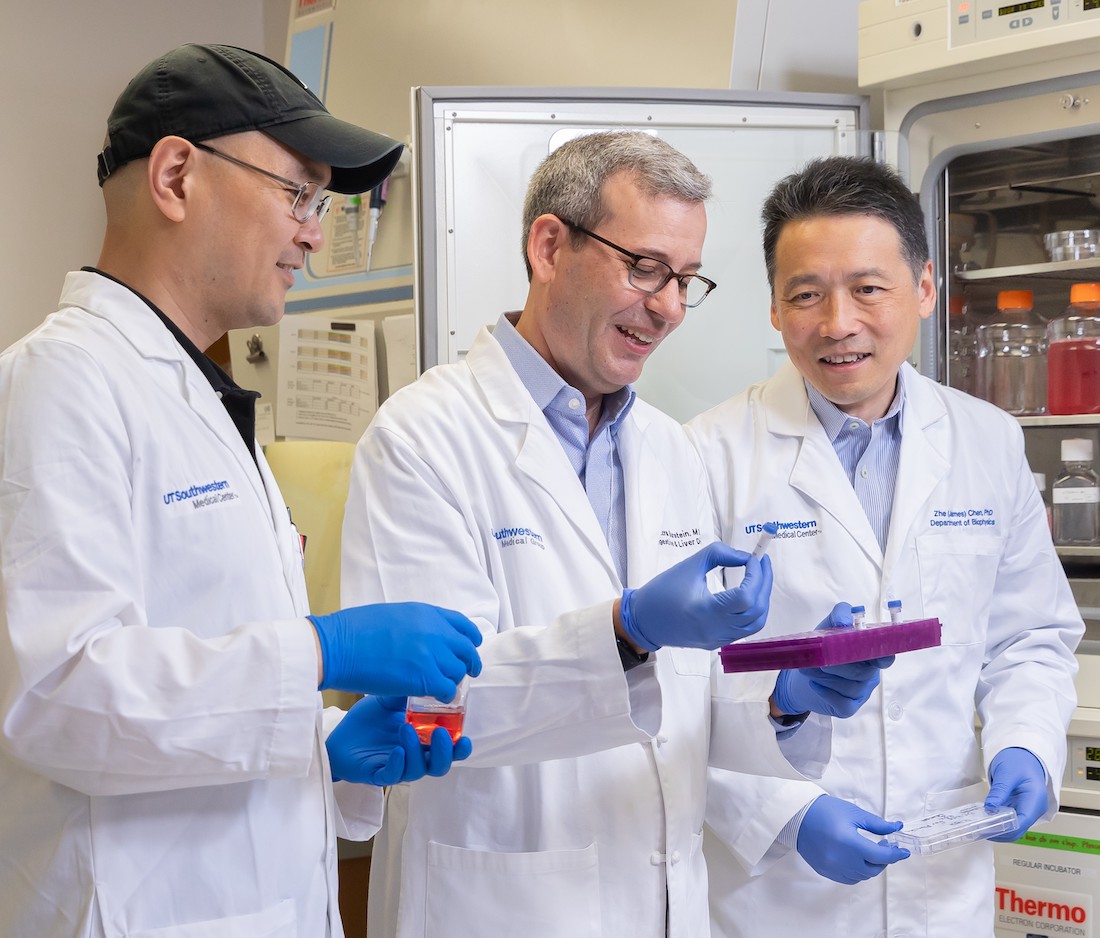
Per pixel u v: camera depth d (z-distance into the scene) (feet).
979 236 7.33
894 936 5.04
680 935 4.29
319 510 7.94
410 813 4.42
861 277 4.91
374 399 8.39
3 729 2.98
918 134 7.09
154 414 3.41
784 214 5.09
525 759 4.04
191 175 3.49
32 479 3.05
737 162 7.35
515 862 4.13
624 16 8.24
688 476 5.08
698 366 7.56
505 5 8.89
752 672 4.45
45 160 11.88
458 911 4.17
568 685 3.86
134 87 3.54
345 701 7.59
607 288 4.29
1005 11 6.42
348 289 8.65
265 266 3.59
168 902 3.25
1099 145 6.75
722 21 7.68
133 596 3.17
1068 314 6.93
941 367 7.22
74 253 12.09
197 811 3.33
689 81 7.91
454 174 7.25
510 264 7.32
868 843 4.51
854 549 5.25
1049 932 6.42
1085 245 6.89
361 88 9.86
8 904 3.28
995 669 5.62
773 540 5.32
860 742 5.11
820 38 8.09
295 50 10.63
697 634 3.67
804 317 5.08
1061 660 5.56
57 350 3.23
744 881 5.13
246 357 9.52
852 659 3.97
